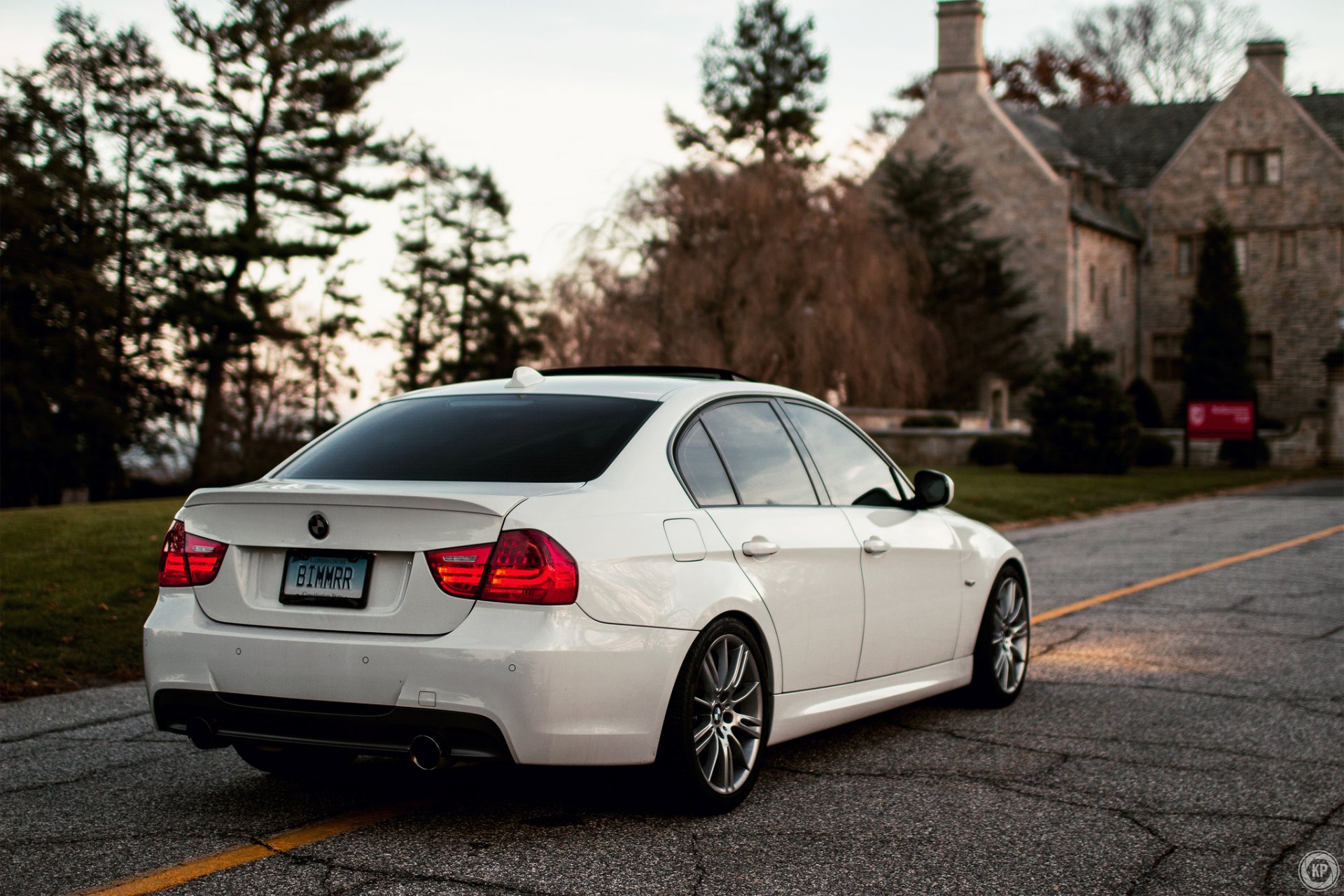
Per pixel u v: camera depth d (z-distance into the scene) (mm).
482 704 3916
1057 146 57219
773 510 4980
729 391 5168
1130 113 60875
